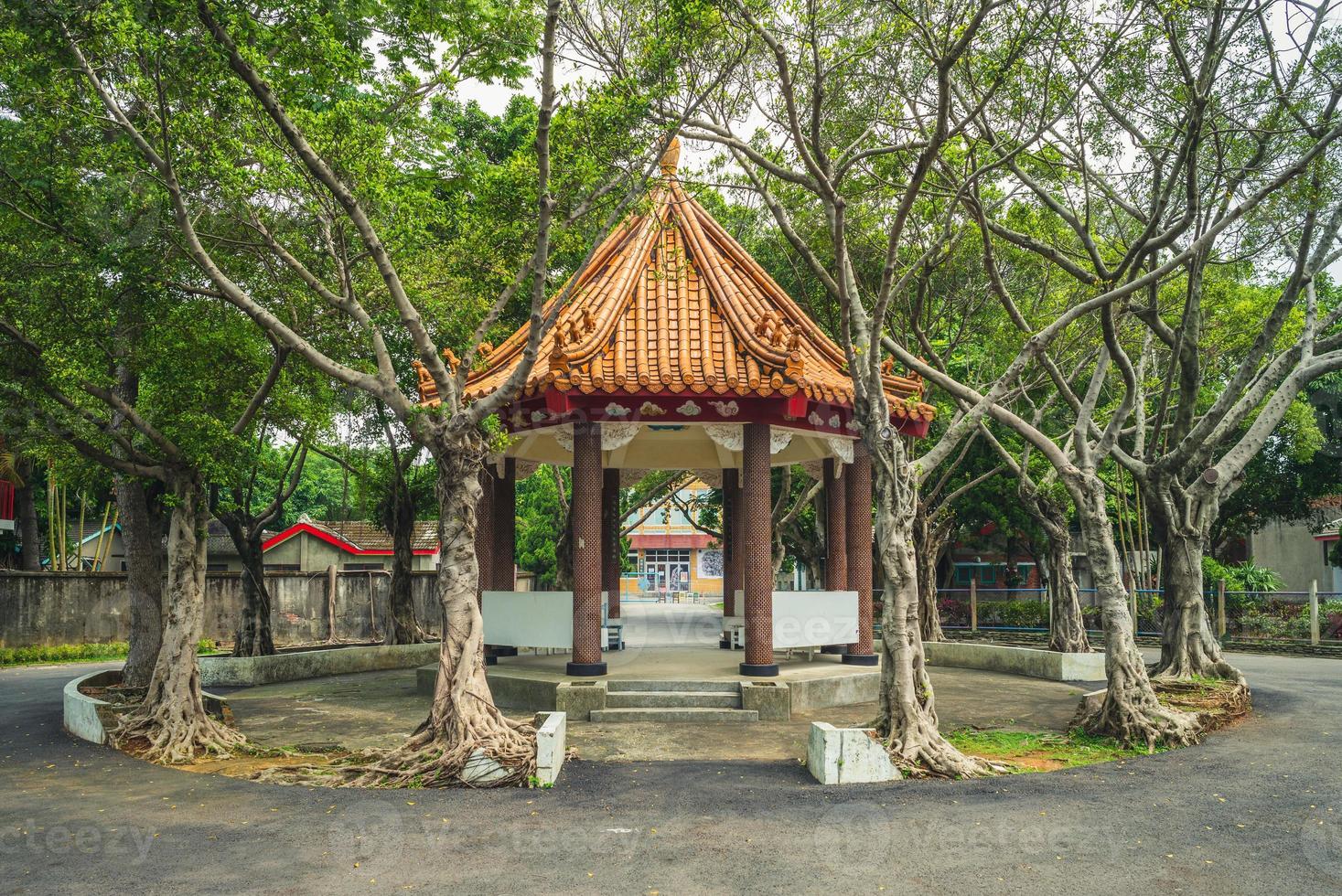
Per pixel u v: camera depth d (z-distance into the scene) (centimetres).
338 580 3325
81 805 921
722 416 1546
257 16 1041
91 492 3044
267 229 1307
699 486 4409
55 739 1329
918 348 2283
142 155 1152
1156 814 866
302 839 789
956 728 1374
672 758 1150
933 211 1630
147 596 1720
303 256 1356
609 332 1595
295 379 1504
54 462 1551
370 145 1174
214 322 1420
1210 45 1280
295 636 3219
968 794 942
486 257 1255
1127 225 1967
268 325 1116
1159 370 2488
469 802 915
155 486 1698
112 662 2803
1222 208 1487
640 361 1541
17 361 1278
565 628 1605
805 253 1456
